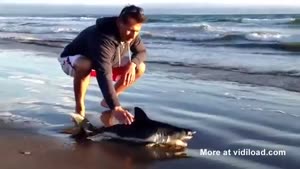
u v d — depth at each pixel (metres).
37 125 4.97
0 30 28.95
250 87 7.65
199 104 6.19
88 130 4.65
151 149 4.25
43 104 6.05
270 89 7.46
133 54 5.07
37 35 23.75
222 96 6.80
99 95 6.73
